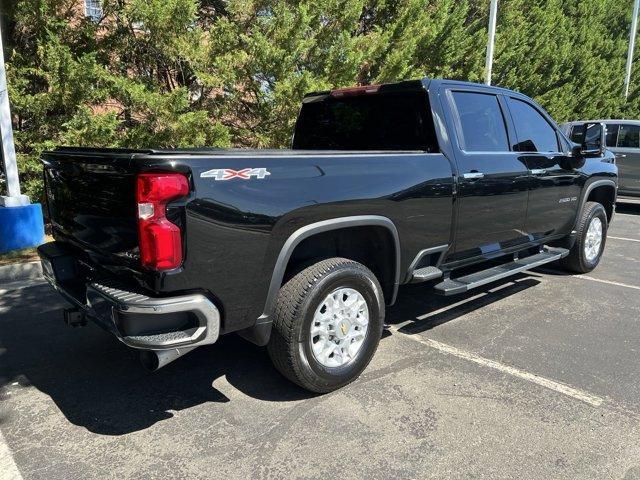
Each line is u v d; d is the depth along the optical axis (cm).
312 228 323
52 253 370
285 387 363
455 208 419
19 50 747
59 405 342
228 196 285
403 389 359
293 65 821
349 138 482
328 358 347
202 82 809
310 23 854
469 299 553
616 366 396
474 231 446
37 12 709
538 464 281
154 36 756
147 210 268
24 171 744
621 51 2058
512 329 468
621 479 269
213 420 323
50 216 402
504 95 490
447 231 418
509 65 1380
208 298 288
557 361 404
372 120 460
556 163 545
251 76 822
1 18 705
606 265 707
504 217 478
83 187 327
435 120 413
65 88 718
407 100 430
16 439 304
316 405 339
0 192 774
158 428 314
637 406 339
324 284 327
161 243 267
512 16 1365
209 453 290
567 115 1688
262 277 308
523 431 311
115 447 296
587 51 1739
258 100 845
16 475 272
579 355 414
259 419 323
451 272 473
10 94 703
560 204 563
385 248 381
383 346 430
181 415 329
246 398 349
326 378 342
